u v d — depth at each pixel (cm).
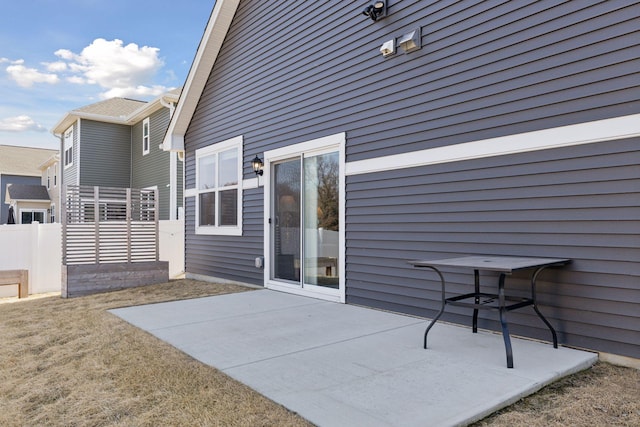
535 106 401
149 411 281
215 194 905
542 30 397
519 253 411
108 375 350
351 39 597
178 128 1000
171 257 1125
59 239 923
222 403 285
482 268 330
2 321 571
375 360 354
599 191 359
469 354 363
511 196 418
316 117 654
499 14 430
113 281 830
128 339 445
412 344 397
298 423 251
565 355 354
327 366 343
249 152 803
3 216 2775
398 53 530
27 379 353
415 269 509
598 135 360
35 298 795
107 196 889
